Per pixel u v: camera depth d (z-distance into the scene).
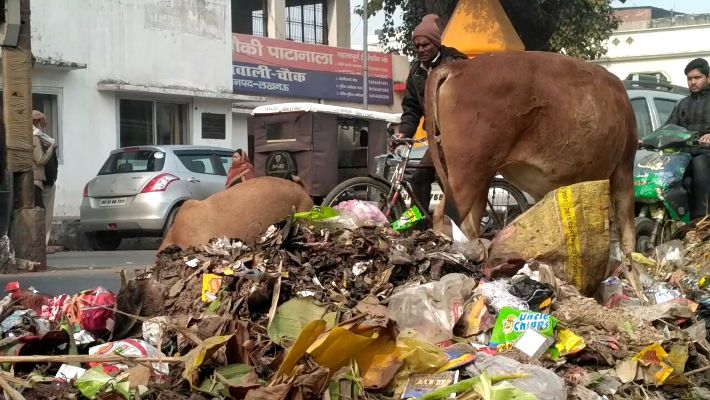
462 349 3.83
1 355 3.66
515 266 4.84
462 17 13.64
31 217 9.00
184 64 20.19
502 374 3.56
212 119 20.97
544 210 4.95
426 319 4.07
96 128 18.31
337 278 4.52
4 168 5.90
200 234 5.21
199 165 14.77
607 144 5.72
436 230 5.31
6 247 8.54
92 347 3.93
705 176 8.09
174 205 14.07
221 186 14.80
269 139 12.18
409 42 24.48
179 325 3.81
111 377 3.43
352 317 3.79
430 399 3.38
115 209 14.21
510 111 5.41
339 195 7.93
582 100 5.56
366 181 8.00
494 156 5.46
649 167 8.20
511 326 4.07
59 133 17.66
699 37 35.53
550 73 5.53
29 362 3.56
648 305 4.95
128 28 18.91
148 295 4.29
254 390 3.25
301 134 11.76
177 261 4.61
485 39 13.33
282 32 26.33
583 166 5.65
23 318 4.21
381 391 3.59
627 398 3.87
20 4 9.14
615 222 6.37
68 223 16.14
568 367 3.99
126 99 19.06
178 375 3.52
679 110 8.67
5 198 5.91
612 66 37.31
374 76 26.34
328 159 11.91
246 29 27.22
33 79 17.12
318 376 3.30
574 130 5.54
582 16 21.92
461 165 5.45
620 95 5.91
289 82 23.64
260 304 4.16
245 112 22.30
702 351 4.39
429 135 5.56
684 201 8.15
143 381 3.44
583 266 4.89
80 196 17.97
